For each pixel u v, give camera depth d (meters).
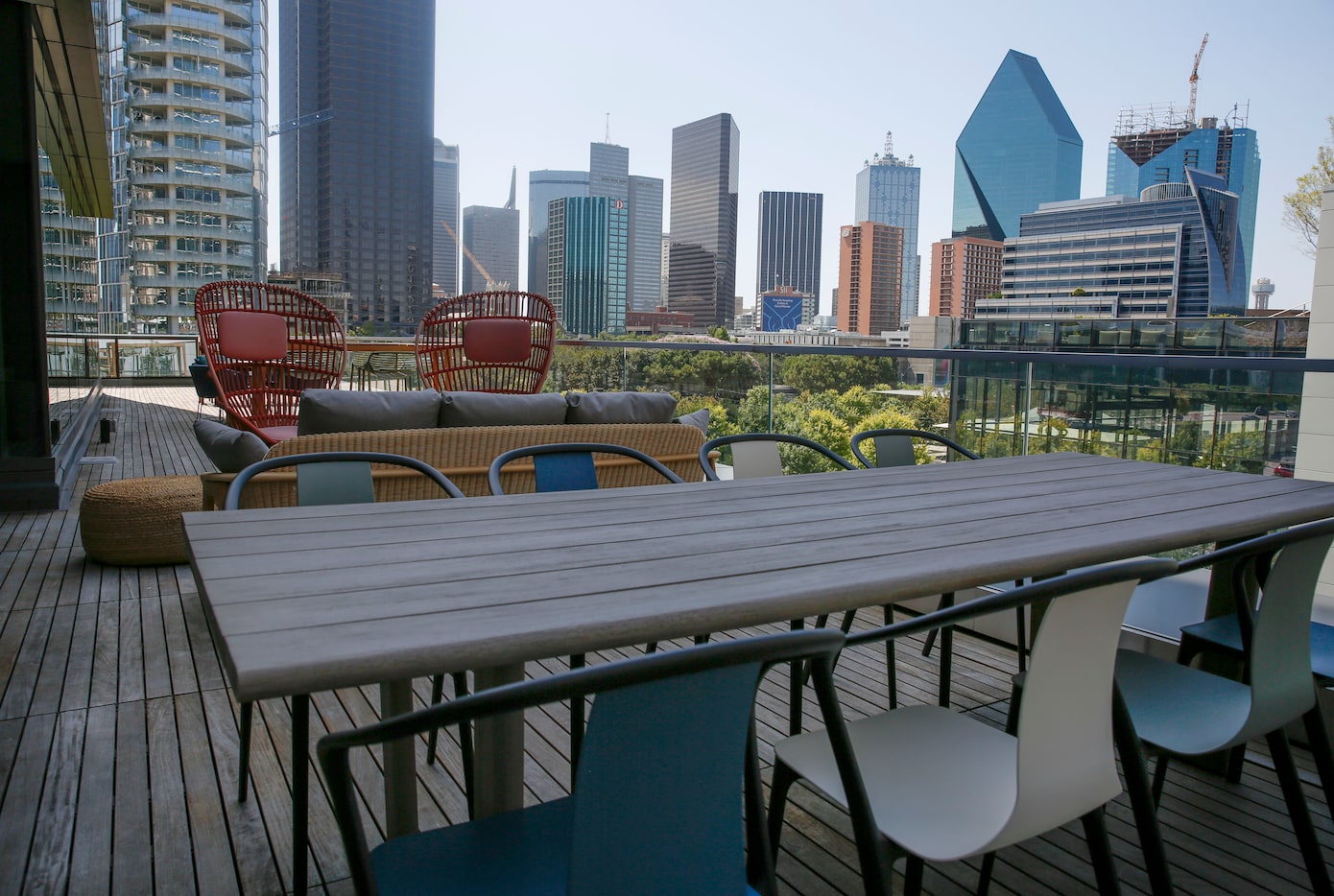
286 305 5.14
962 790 1.22
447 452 2.98
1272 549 1.32
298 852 1.29
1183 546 1.54
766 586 1.15
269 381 5.07
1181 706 1.53
